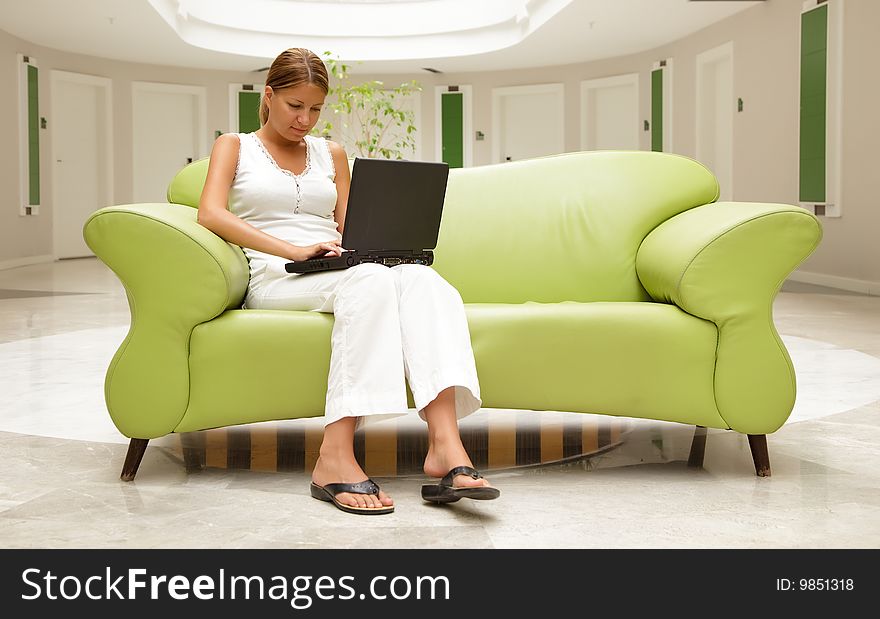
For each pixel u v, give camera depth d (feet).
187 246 7.61
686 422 8.07
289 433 10.02
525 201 10.23
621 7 33.22
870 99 26.89
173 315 7.67
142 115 45.88
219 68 46.57
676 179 10.09
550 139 47.57
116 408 7.74
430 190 8.02
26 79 38.58
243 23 41.27
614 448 9.30
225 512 7.03
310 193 8.84
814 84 29.40
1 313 21.48
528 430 10.21
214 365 7.73
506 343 7.98
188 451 9.11
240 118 47.88
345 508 7.04
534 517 6.91
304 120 8.60
